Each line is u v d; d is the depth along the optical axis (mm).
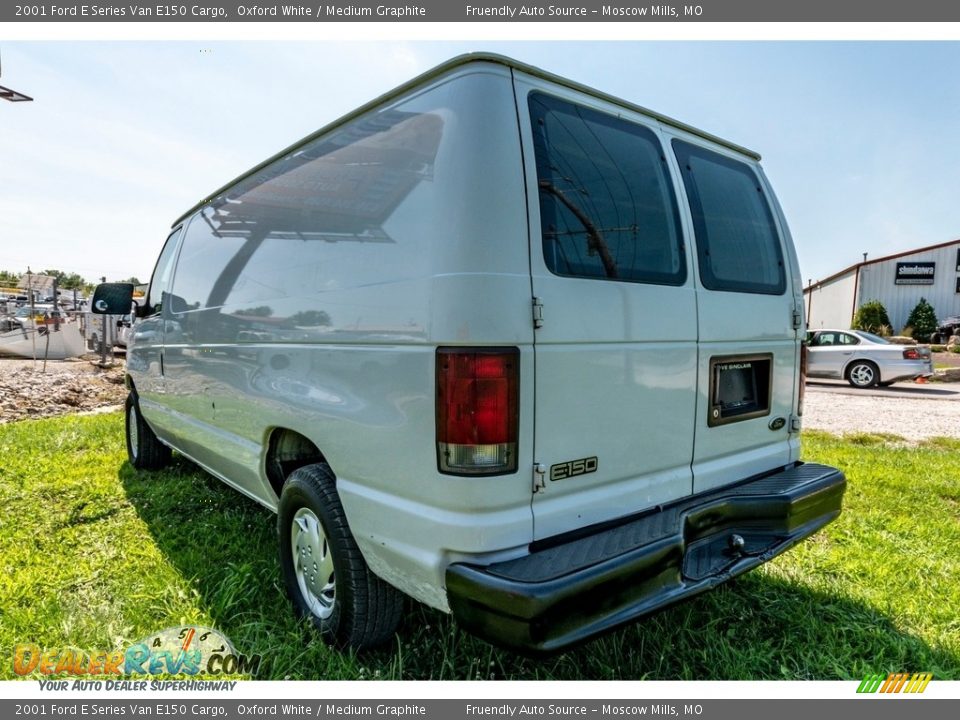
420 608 2643
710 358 2576
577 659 2416
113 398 9773
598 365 2102
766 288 2930
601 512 2152
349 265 2240
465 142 1899
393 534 2031
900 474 5176
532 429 1917
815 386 13617
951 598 2980
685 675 2330
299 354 2486
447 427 1839
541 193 1991
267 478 2898
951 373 14656
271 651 2414
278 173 2832
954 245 32875
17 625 2615
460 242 1841
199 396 3512
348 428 2205
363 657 2408
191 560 3199
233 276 3111
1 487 4441
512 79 2020
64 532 3625
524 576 1745
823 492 2760
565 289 2000
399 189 2080
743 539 2508
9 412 8125
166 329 4035
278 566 3129
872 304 32094
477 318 1807
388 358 2033
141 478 4797
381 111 2266
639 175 2387
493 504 1850
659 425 2355
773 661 2479
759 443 2902
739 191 2924
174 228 4293
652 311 2297
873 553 3486
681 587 2072
